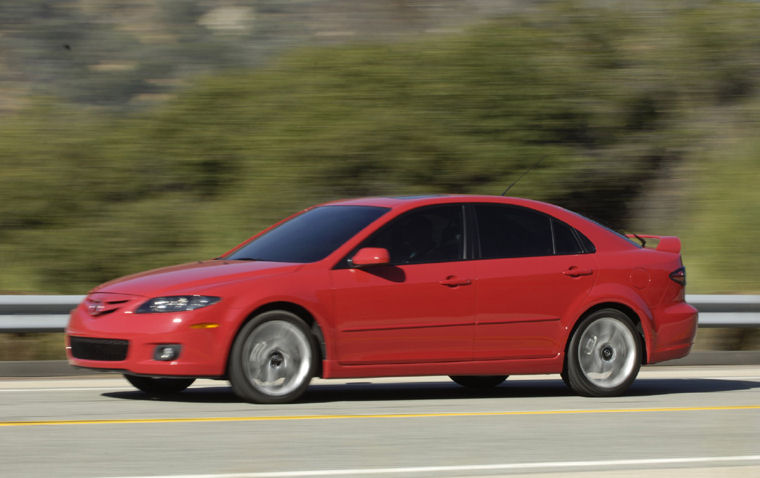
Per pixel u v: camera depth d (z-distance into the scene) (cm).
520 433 1162
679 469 962
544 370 1494
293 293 1355
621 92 3547
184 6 3838
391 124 3178
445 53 3478
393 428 1181
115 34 3878
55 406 1343
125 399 1423
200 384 1634
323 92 3303
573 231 1541
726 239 3062
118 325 1330
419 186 3116
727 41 3828
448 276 1435
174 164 3130
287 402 1358
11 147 3130
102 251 2791
